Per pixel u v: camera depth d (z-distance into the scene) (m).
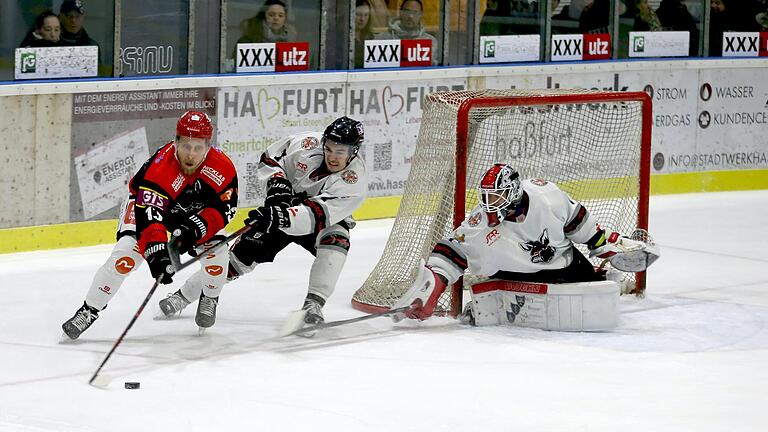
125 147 23.14
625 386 13.89
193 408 12.68
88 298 15.29
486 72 28.11
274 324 16.88
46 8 22.17
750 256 23.09
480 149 19.52
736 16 31.69
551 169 20.52
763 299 19.31
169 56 24.19
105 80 22.61
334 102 26.05
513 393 13.51
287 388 13.55
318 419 12.37
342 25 26.53
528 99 17.89
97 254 21.89
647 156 19.50
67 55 22.58
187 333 16.14
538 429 12.17
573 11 29.50
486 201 15.86
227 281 16.73
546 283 16.59
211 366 14.47
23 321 16.61
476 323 16.80
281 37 25.72
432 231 17.72
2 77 21.84
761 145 32.25
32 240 21.98
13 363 14.38
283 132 25.48
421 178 18.12
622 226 20.06
